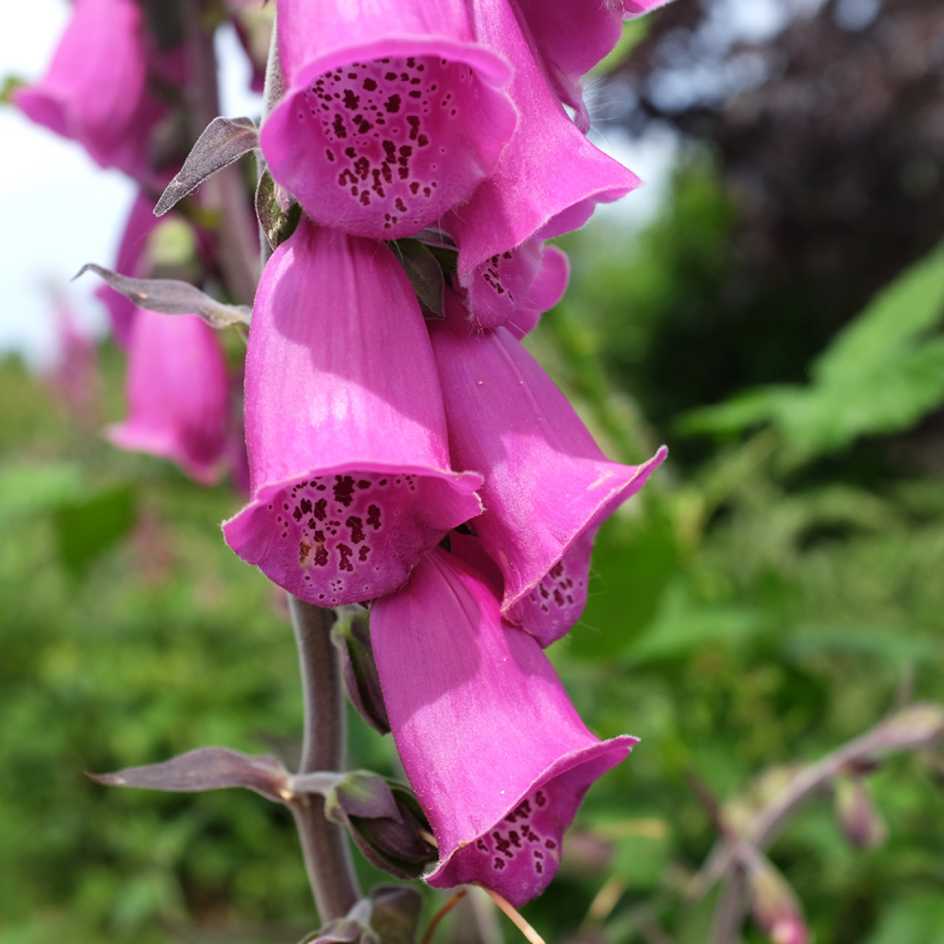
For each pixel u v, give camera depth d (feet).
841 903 1.58
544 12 0.57
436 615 0.57
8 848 3.17
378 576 0.53
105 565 3.91
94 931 2.97
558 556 0.55
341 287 0.54
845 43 4.86
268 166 0.49
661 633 1.40
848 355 1.48
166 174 1.07
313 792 0.64
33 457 4.29
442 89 0.50
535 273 0.56
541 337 1.28
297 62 0.48
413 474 0.52
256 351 0.54
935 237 5.25
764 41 4.91
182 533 3.51
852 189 5.11
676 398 6.39
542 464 0.58
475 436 0.58
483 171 0.50
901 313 1.48
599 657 1.28
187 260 1.04
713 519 2.97
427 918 1.21
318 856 0.65
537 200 0.52
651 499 1.22
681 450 5.26
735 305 6.14
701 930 1.20
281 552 0.52
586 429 0.61
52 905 3.11
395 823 0.60
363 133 0.50
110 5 1.07
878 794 1.53
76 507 1.64
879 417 1.35
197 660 3.41
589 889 1.55
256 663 3.43
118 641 3.55
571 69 0.58
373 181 0.50
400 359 0.53
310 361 0.53
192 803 3.14
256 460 0.53
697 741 1.50
